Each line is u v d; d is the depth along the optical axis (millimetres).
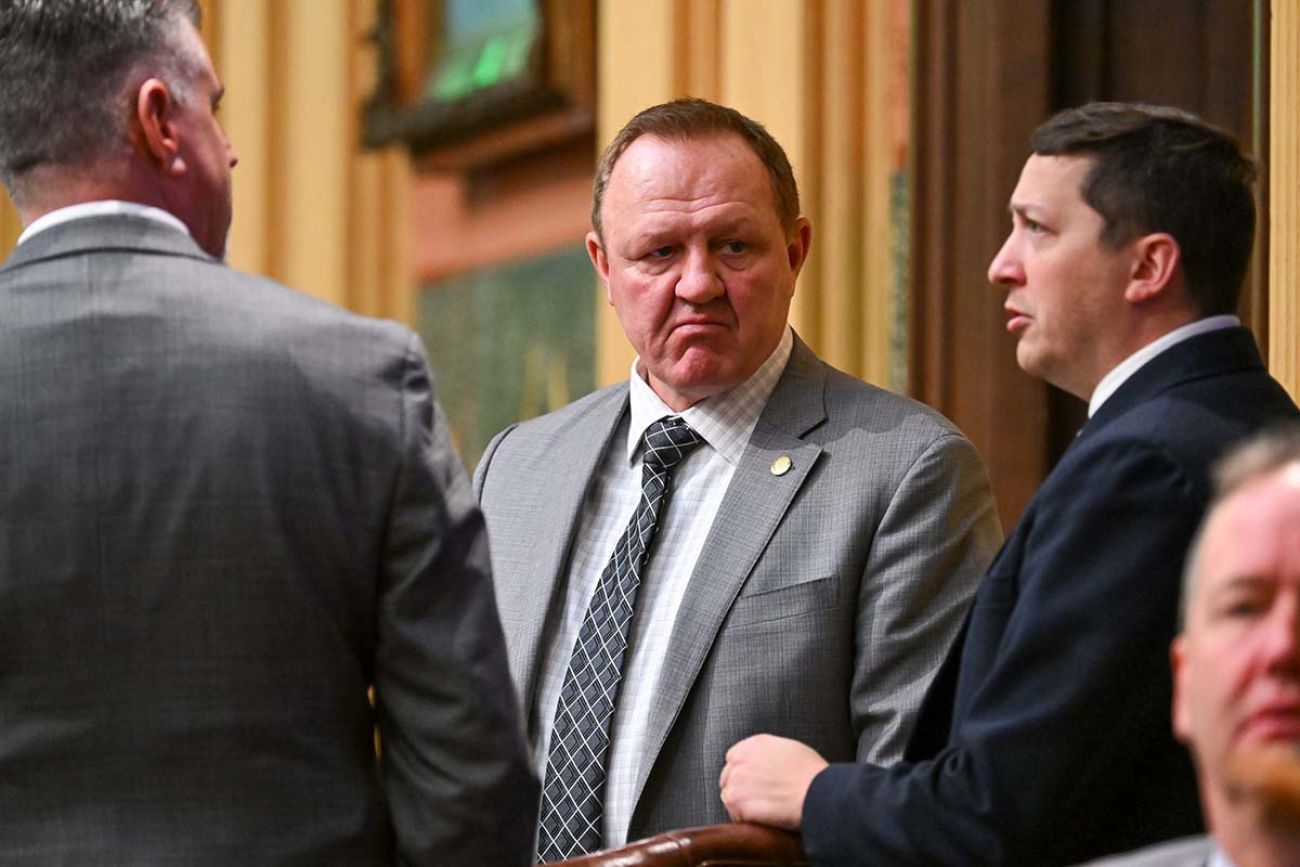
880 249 9031
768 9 9281
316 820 3709
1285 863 2520
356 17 13500
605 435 5781
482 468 6051
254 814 3674
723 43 9570
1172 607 4199
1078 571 4250
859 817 4488
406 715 3809
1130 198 4469
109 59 3943
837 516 5344
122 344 3787
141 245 3891
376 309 13609
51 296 3832
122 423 3746
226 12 12711
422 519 3822
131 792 3670
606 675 5387
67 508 3715
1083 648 4215
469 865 3773
